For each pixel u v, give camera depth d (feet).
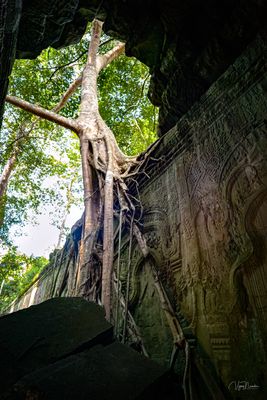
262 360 7.48
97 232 17.71
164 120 17.58
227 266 9.75
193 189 13.17
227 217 10.45
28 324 9.47
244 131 10.81
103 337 9.45
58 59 37.01
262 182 9.31
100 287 15.49
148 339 12.78
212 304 9.97
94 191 20.54
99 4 13.50
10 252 52.08
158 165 17.26
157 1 12.89
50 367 7.54
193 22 13.03
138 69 36.22
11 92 35.22
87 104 26.71
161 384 7.88
